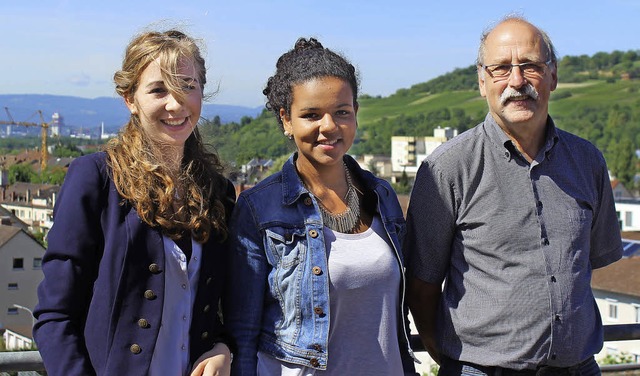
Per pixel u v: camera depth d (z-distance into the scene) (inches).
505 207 98.8
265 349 91.0
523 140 100.1
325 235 91.7
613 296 776.9
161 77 81.5
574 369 100.0
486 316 98.3
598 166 104.8
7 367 95.6
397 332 94.8
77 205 78.7
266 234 90.5
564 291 97.0
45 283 77.9
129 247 79.2
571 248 98.4
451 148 101.2
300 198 92.1
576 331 97.6
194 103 83.7
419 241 102.8
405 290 105.9
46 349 75.9
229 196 91.9
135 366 78.5
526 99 98.3
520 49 98.3
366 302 90.6
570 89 6250.0
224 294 91.2
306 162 93.8
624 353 327.9
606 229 108.0
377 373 90.2
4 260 1423.5
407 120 5831.7
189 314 83.7
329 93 89.1
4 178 3216.0
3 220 1622.8
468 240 100.6
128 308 79.0
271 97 94.2
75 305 78.4
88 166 80.6
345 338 89.8
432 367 233.3
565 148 102.6
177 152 85.0
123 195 79.8
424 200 101.8
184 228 82.7
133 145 82.1
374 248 93.0
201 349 85.0
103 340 78.4
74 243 78.0
